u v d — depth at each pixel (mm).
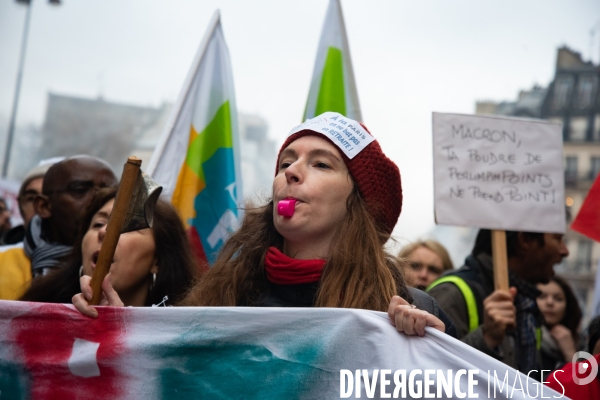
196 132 3787
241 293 2467
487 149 3750
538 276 3918
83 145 33906
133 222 2191
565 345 4855
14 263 3955
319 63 4055
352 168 2438
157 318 2201
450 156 3719
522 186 3740
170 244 3111
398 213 2602
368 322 2096
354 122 2525
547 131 3814
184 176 3734
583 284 24625
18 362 2217
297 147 2459
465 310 3619
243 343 2156
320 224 2385
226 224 3689
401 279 2453
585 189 26703
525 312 3842
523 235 3855
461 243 22188
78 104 34188
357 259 2344
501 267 3570
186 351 2170
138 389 2172
